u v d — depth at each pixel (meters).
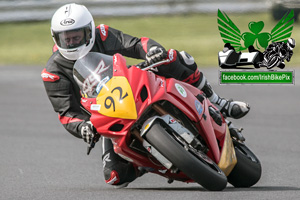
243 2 71.38
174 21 84.88
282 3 69.75
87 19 16.55
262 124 31.23
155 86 14.78
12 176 20.23
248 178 17.75
